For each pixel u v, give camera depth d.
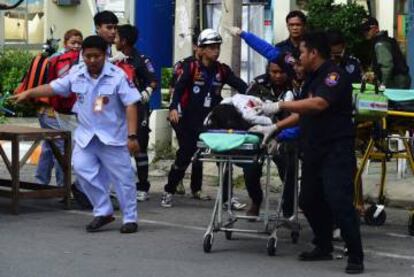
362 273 8.14
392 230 10.30
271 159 9.41
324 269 8.30
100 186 9.91
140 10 16.97
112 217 10.09
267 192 8.99
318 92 8.09
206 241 8.89
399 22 17.25
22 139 10.85
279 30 18.06
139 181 12.00
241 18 14.28
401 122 9.97
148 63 11.54
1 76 19.78
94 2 19.34
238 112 8.79
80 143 9.83
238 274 8.04
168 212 11.28
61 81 9.88
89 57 9.64
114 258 8.60
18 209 11.09
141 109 11.59
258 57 16.53
